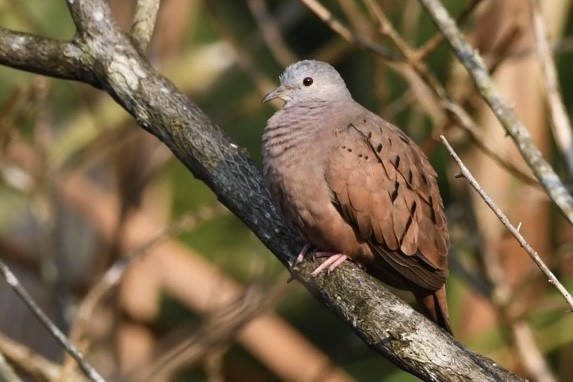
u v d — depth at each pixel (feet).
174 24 46.03
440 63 44.93
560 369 46.60
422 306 29.50
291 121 28.86
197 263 44.65
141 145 45.42
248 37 51.67
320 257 27.73
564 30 43.75
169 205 47.83
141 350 43.29
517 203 40.27
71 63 26.45
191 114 26.37
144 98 26.32
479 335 40.83
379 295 24.17
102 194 45.09
